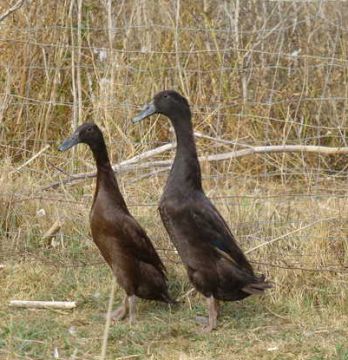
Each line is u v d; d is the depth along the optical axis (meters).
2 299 10.36
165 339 9.42
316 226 11.25
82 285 10.73
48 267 11.16
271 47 15.37
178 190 9.67
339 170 14.06
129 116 13.59
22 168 12.97
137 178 12.70
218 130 13.62
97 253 11.49
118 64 13.89
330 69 14.65
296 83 15.16
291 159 14.09
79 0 13.70
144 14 14.66
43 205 12.11
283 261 10.82
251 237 11.34
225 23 15.62
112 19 14.75
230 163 12.74
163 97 9.75
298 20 16.16
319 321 9.89
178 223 9.66
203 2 15.23
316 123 14.88
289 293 10.53
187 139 9.73
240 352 9.12
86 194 12.70
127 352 9.07
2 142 13.70
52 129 14.16
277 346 9.24
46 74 14.16
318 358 8.93
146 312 10.24
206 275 9.70
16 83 14.18
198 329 9.73
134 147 13.56
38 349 9.10
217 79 14.52
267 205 11.95
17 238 11.69
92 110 14.05
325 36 15.73
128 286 9.85
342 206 11.80
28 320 9.80
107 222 9.72
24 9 14.23
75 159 13.42
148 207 12.11
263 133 14.33
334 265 10.76
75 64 14.26
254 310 10.29
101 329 9.63
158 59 14.41
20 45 14.16
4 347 9.10
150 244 9.91
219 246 9.69
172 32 14.67
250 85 14.76
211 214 9.67
